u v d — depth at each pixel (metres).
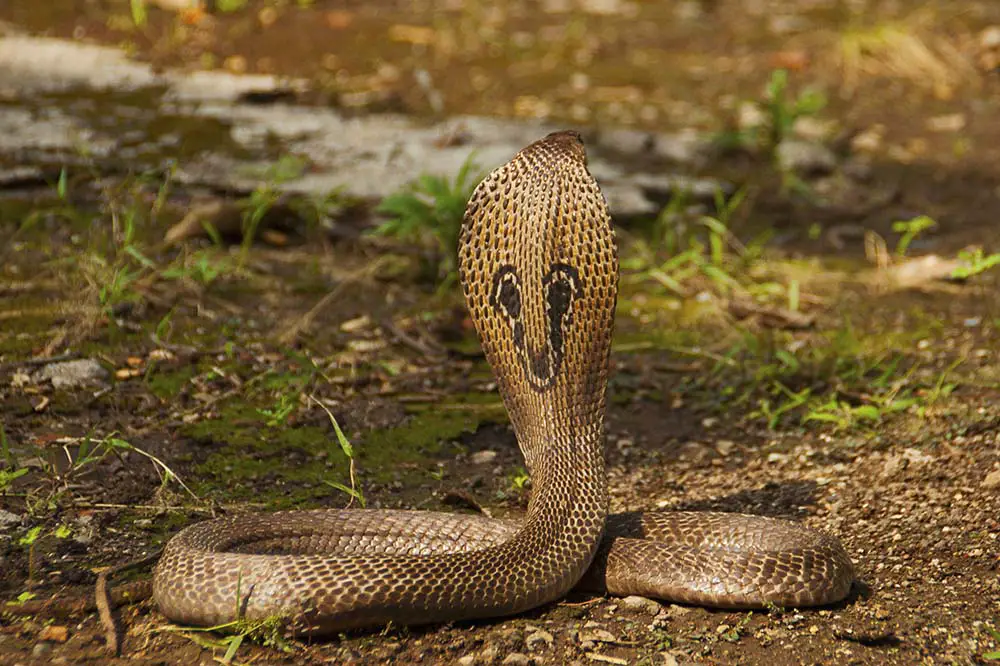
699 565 6.71
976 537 7.38
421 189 12.39
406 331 11.04
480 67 19.47
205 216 12.66
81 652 6.18
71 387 9.44
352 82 18.20
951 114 18.41
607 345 7.16
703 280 12.66
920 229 14.20
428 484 8.50
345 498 8.21
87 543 7.35
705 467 8.85
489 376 10.34
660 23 22.58
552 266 7.18
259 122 16.23
